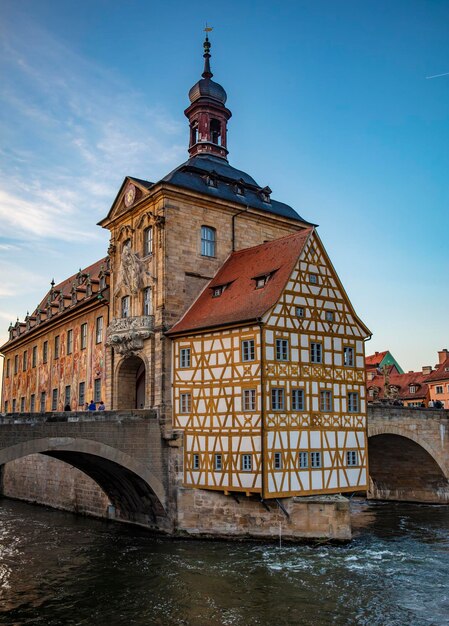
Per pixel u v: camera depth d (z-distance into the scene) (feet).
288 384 93.56
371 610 65.36
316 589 71.87
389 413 131.54
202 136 137.28
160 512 103.24
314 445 95.14
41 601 69.82
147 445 100.63
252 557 85.20
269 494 89.10
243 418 93.04
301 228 131.54
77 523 116.67
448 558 85.92
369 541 97.71
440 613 64.49
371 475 153.79
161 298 108.47
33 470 152.87
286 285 96.12
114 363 120.37
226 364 96.73
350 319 104.68
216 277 115.03
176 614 65.10
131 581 75.92
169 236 110.93
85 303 139.03
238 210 120.37
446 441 142.41
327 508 91.86
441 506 140.46
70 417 91.30
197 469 98.68
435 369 263.70
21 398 191.31
